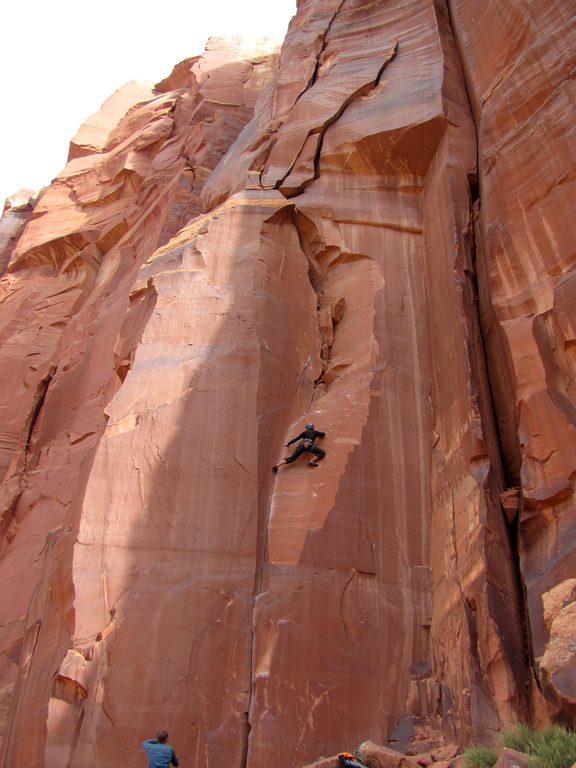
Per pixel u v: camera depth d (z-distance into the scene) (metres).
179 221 23.55
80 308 26.83
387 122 15.20
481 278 12.53
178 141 28.92
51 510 19.75
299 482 11.42
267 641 10.04
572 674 7.46
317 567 10.59
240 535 10.93
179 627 10.12
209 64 32.22
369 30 18.19
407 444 11.84
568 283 10.20
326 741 9.38
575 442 9.20
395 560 10.84
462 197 13.47
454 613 9.78
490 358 11.80
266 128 17.95
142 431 11.70
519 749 7.56
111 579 10.46
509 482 10.72
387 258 14.11
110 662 9.79
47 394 23.27
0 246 35.03
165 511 11.02
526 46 12.93
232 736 9.47
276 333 12.98
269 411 12.13
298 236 14.66
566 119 11.29
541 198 11.19
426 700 9.63
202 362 12.38
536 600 8.77
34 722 9.96
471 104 14.82
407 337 13.04
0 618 17.61
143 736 9.38
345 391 12.37
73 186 32.09
